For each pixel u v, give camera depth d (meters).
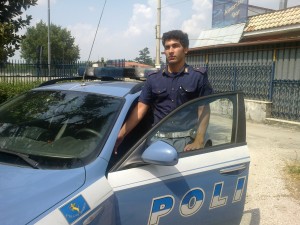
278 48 11.30
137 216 2.25
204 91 2.94
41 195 1.91
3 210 1.77
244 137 3.10
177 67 2.89
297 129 9.95
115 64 15.66
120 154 2.70
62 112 2.85
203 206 2.63
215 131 2.88
